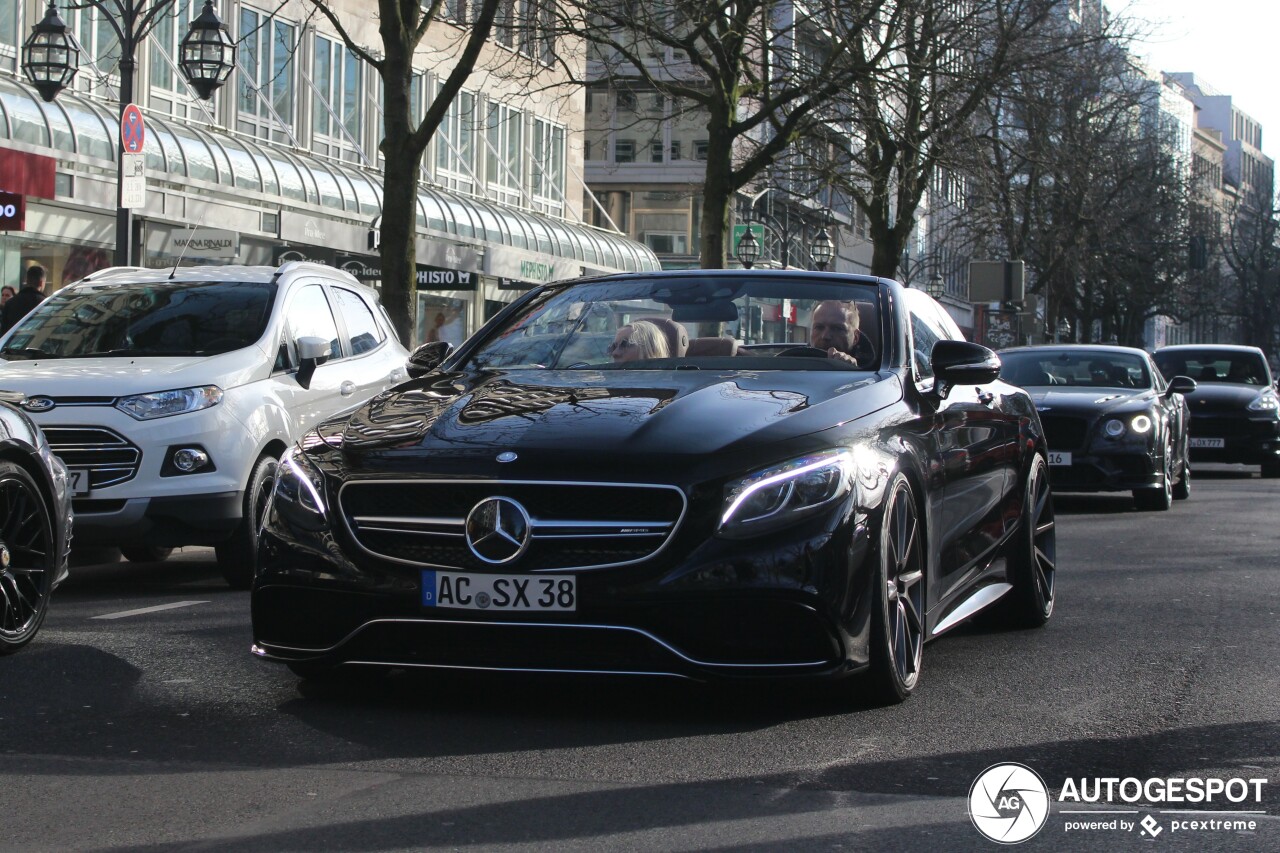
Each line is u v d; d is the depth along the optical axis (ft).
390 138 56.54
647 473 17.37
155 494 29.81
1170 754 16.85
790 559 17.26
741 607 17.20
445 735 17.44
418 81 120.37
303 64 106.52
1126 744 17.30
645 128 217.36
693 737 17.44
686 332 22.38
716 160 81.97
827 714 18.70
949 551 21.79
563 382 20.51
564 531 17.43
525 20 76.64
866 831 13.75
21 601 22.91
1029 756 16.67
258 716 18.39
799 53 84.38
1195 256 228.84
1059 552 39.32
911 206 102.12
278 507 18.78
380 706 18.97
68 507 24.31
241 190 90.58
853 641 17.76
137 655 22.61
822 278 23.43
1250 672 21.95
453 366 22.53
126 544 30.48
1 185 72.43
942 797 14.96
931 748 16.99
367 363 37.24
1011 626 26.32
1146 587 32.01
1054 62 97.25
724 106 81.76
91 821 13.89
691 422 18.25
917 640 19.93
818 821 14.06
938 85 92.94
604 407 18.92
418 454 18.11
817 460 17.87
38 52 56.49
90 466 29.73
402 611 17.69
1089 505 58.18
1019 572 25.80
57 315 34.27
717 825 13.87
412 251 56.70
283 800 14.64
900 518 19.29
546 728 17.83
